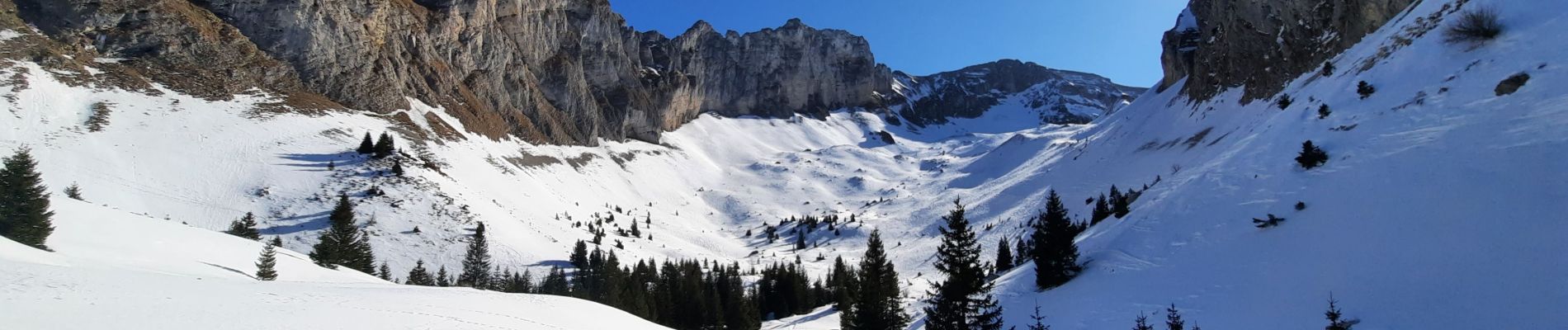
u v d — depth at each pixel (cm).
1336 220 2230
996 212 11450
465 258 6644
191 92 9050
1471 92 2605
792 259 12019
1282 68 7381
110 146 7156
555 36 19012
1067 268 3147
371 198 7300
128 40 9244
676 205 16825
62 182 6166
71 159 6650
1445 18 3616
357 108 10869
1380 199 2191
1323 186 2523
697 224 15525
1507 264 1628
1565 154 1858
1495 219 1791
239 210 6575
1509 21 2947
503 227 7838
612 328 2622
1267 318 1927
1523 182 1861
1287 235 2330
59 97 7738
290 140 8481
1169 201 3359
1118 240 3212
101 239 3412
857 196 18650
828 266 11412
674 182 19138
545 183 12675
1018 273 3822
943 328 2747
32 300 1535
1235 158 3553
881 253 3406
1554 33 2558
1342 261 2000
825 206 17650
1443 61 3083
